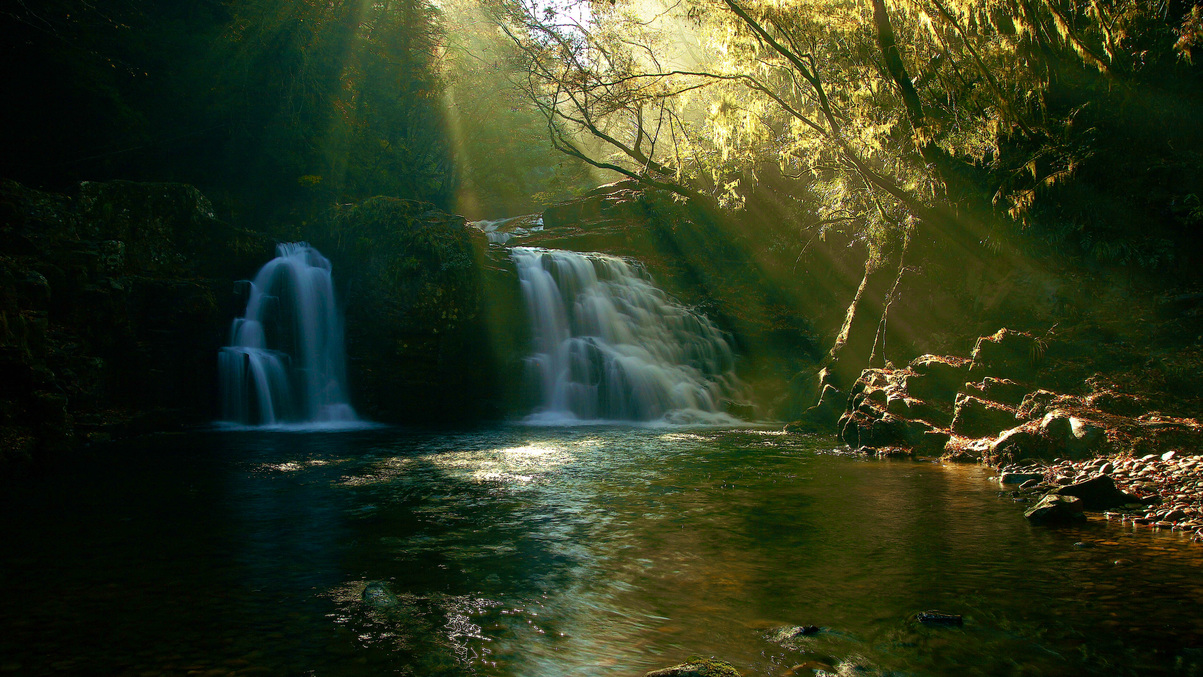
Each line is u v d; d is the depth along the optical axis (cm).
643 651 321
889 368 1207
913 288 1315
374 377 1509
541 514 603
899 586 408
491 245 1773
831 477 786
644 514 603
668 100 1820
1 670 296
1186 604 371
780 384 1798
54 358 1066
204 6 1930
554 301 1741
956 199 1254
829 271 1934
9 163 1564
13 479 764
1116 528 540
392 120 2716
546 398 1634
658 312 1911
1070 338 1010
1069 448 773
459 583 422
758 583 418
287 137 1969
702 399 1689
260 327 1472
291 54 1962
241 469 836
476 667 304
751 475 799
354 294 1579
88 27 1599
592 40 1783
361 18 2273
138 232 1373
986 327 1166
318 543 510
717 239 2195
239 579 427
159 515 596
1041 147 1184
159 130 1822
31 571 439
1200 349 902
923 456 939
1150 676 287
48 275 1112
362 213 1628
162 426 1240
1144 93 1158
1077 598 382
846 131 1370
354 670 300
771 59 1408
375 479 775
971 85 1223
